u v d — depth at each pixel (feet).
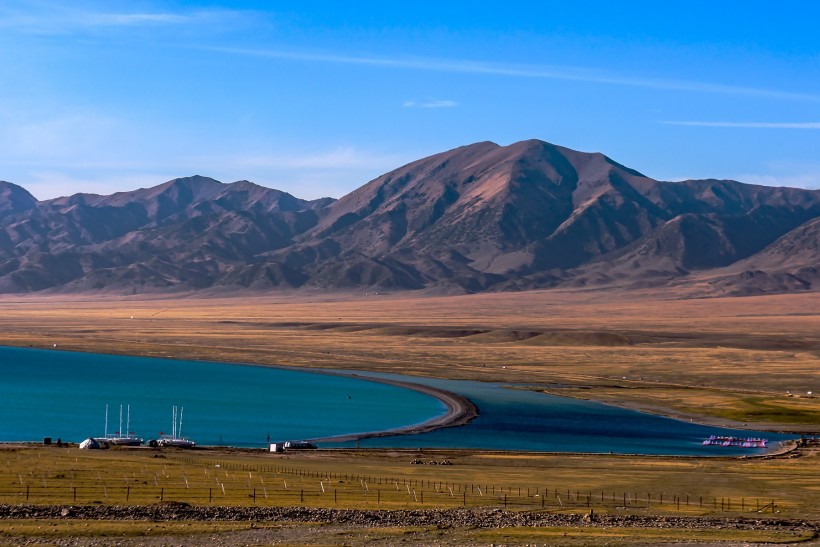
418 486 439.22
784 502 422.00
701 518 369.09
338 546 295.28
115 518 335.47
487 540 307.37
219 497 386.93
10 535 301.84
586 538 313.73
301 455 567.59
